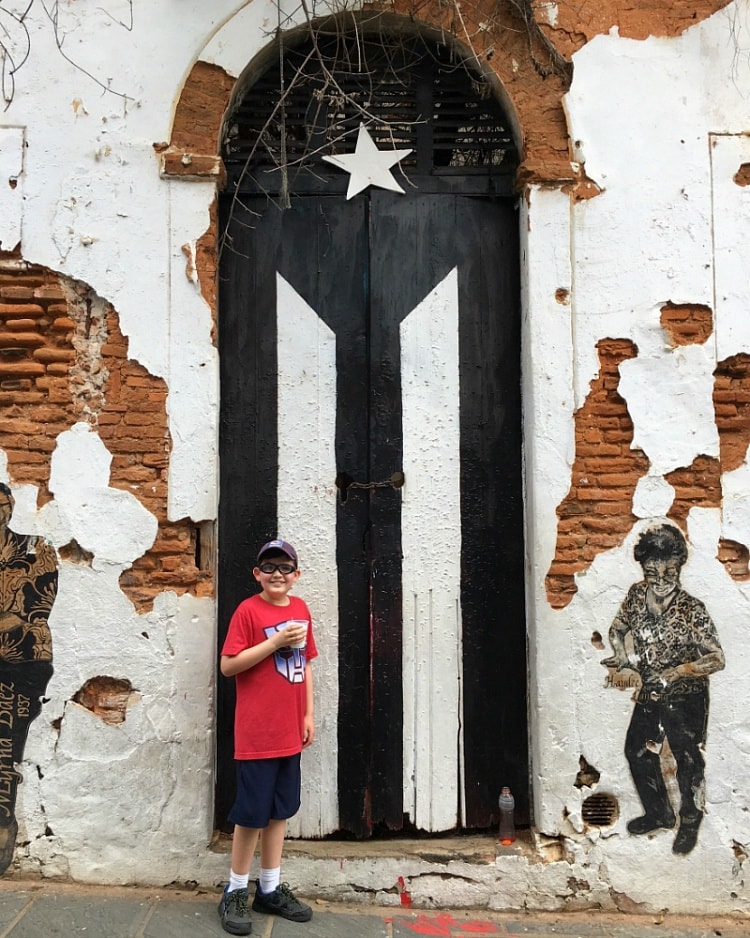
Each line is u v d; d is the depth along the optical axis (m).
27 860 3.71
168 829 3.73
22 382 3.87
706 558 3.85
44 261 3.85
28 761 3.75
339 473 4.05
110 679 3.79
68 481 3.82
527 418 3.98
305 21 3.93
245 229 4.12
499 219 4.16
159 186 3.88
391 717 3.99
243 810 3.34
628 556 3.85
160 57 3.90
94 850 3.72
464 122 4.17
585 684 3.82
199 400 3.86
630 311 3.91
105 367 3.86
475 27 3.99
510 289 4.13
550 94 3.97
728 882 3.75
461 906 3.74
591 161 3.94
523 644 4.02
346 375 4.09
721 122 3.96
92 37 3.90
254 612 3.46
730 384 3.92
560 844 3.79
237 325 4.08
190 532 3.85
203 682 3.79
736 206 3.95
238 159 4.11
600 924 3.65
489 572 4.04
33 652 3.78
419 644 4.02
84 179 3.87
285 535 4.02
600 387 3.90
